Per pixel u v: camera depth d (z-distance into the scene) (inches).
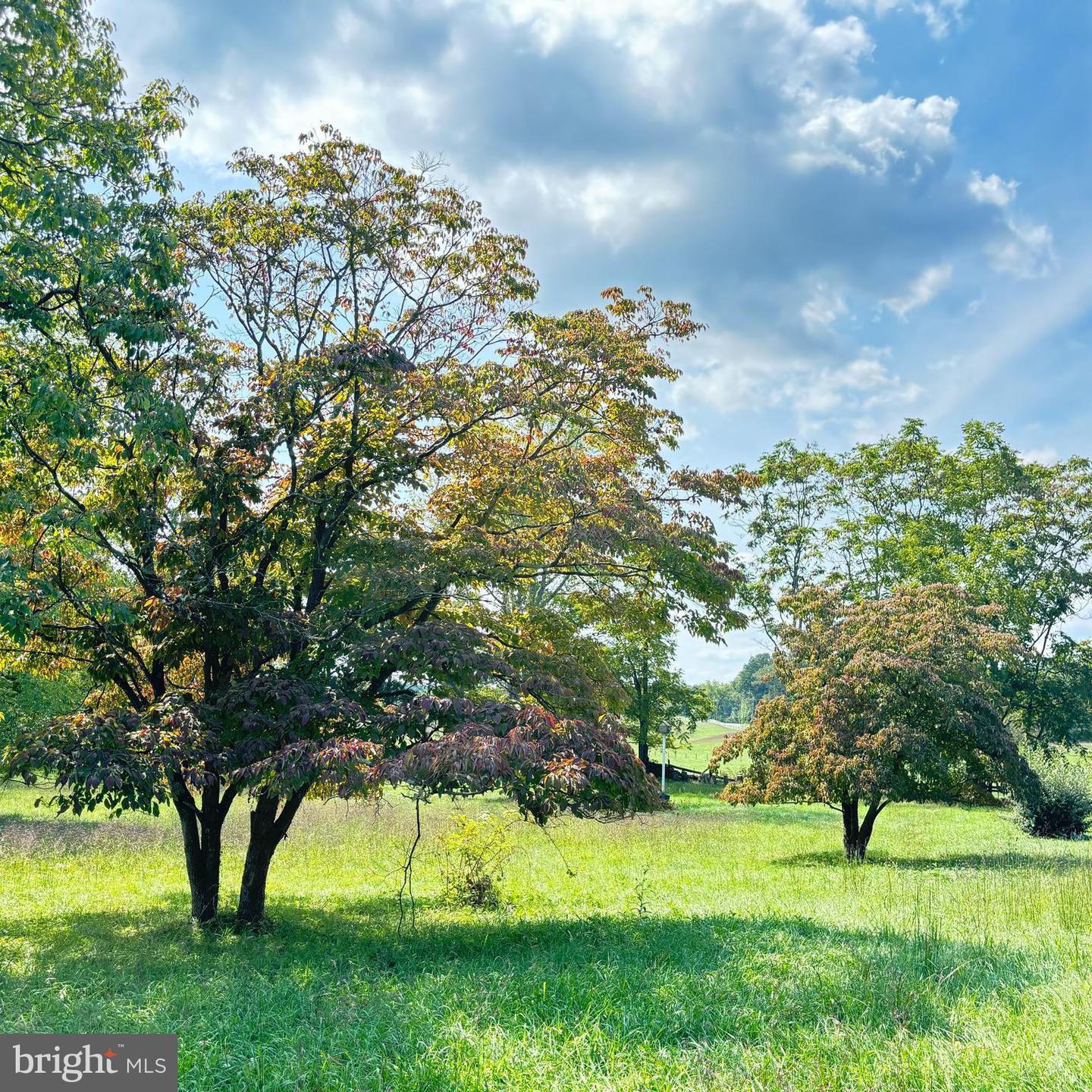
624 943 384.5
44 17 402.9
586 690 489.1
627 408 546.3
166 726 390.3
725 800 887.7
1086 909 446.3
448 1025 249.3
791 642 925.2
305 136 501.4
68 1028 245.8
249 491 465.7
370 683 467.8
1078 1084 202.1
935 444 1669.5
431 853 744.3
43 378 369.4
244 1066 217.0
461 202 516.7
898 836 1029.2
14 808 1074.7
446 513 541.6
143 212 429.4
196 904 469.7
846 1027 245.1
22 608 346.0
